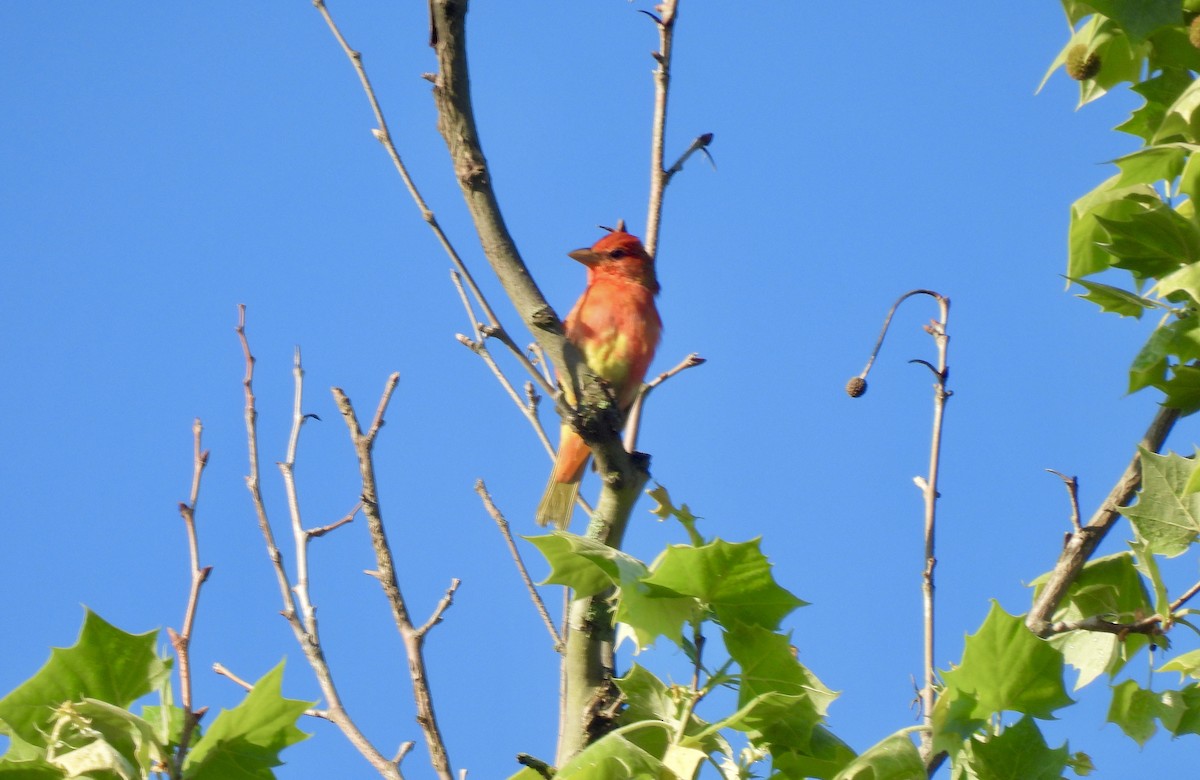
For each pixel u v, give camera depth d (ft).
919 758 22.35
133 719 22.66
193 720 23.29
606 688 27.73
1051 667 25.36
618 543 30.55
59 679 23.68
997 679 25.54
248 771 23.91
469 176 30.04
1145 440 30.83
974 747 25.55
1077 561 30.35
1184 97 28.60
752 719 24.97
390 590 32.01
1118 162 29.71
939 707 25.55
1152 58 30.73
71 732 22.47
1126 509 28.35
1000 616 25.43
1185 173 27.99
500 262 30.25
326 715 31.37
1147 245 27.71
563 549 24.58
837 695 24.62
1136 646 29.58
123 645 24.03
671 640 24.34
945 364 31.83
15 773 21.68
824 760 25.46
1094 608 30.76
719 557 24.12
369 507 32.63
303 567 33.12
